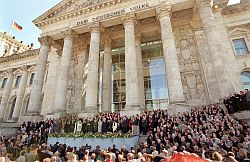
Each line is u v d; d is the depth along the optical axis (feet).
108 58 101.19
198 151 31.65
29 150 32.99
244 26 90.48
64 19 101.09
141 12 85.76
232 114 51.49
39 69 94.48
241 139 35.12
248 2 90.38
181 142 38.32
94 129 58.75
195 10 84.28
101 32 95.45
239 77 82.07
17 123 83.05
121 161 28.63
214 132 40.27
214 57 69.56
